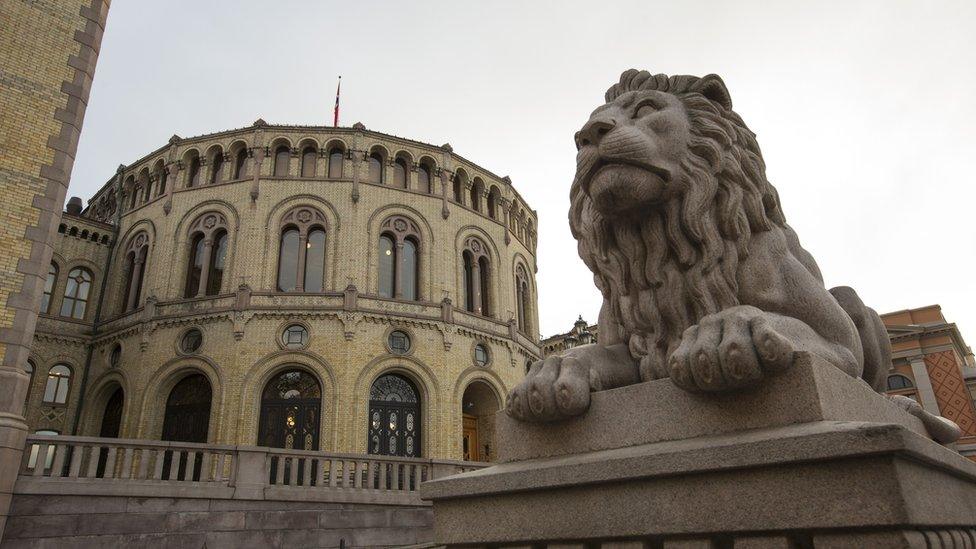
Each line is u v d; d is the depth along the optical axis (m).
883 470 1.78
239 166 29.92
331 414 24.41
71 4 15.22
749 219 2.89
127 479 12.93
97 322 28.86
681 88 3.02
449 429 26.19
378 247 28.31
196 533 13.24
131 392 25.38
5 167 13.19
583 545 2.33
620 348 3.13
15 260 12.80
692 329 2.41
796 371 2.17
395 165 30.98
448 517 2.87
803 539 1.90
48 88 14.27
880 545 1.72
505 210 33.97
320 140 29.56
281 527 14.34
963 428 34.47
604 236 3.10
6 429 11.62
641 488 2.25
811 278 2.92
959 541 2.00
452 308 28.30
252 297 25.84
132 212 31.09
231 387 24.31
